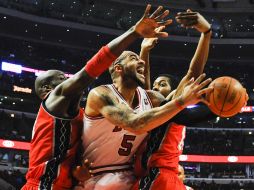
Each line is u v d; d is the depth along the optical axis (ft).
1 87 106.73
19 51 114.11
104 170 12.68
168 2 111.75
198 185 99.96
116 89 12.19
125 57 12.30
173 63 122.52
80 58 119.14
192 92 10.21
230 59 120.57
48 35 113.50
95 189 12.66
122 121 11.08
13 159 99.45
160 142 12.39
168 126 12.39
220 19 116.98
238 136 107.96
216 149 104.88
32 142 12.97
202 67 12.96
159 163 12.34
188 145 106.42
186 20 12.40
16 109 104.12
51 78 13.84
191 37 112.68
